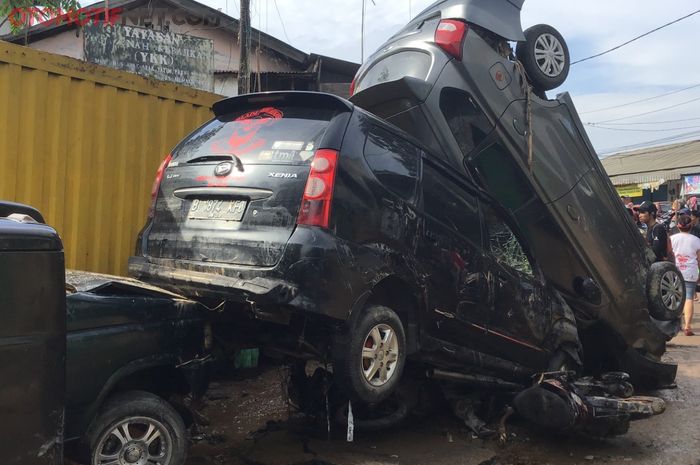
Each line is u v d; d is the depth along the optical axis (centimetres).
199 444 447
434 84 475
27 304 246
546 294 514
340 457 426
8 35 1323
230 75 1437
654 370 594
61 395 256
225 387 597
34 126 531
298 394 470
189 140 429
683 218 898
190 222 383
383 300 388
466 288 431
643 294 598
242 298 334
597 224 565
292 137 370
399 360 381
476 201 462
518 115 517
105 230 587
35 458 246
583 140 567
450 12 503
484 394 507
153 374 361
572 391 448
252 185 360
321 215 340
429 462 424
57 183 550
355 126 372
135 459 319
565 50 571
